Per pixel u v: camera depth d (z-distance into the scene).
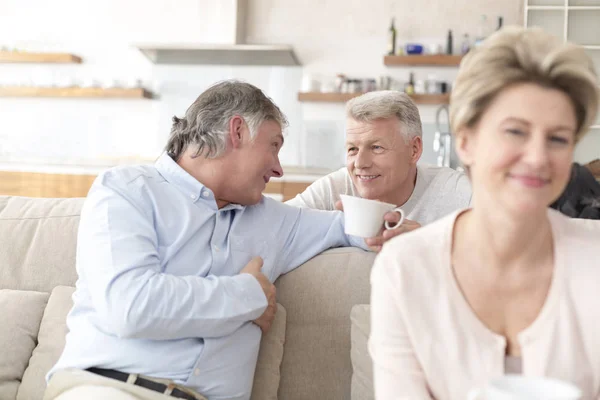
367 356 1.60
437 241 1.08
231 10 6.06
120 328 1.46
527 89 0.93
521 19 5.69
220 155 1.72
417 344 1.05
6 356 1.74
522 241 0.99
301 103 6.02
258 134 1.73
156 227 1.63
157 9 6.13
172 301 1.46
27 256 1.91
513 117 0.93
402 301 1.05
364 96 2.08
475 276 1.05
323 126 6.00
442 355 1.04
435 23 5.79
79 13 6.17
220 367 1.55
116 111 6.19
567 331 1.01
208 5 6.09
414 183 2.20
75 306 1.60
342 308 1.76
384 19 5.86
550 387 0.76
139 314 1.45
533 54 0.92
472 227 1.05
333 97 5.79
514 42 0.95
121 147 6.20
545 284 1.03
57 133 6.23
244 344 1.61
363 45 5.89
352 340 1.66
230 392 1.57
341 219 1.89
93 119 6.21
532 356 1.01
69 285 1.89
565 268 1.02
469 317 1.04
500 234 0.99
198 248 1.66
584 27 5.63
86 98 6.20
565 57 0.92
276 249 1.78
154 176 1.70
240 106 1.72
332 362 1.73
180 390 1.49
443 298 1.05
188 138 1.75
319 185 2.31
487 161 0.95
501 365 1.02
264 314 1.65
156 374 1.50
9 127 6.28
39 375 1.71
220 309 1.50
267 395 1.67
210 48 5.65
